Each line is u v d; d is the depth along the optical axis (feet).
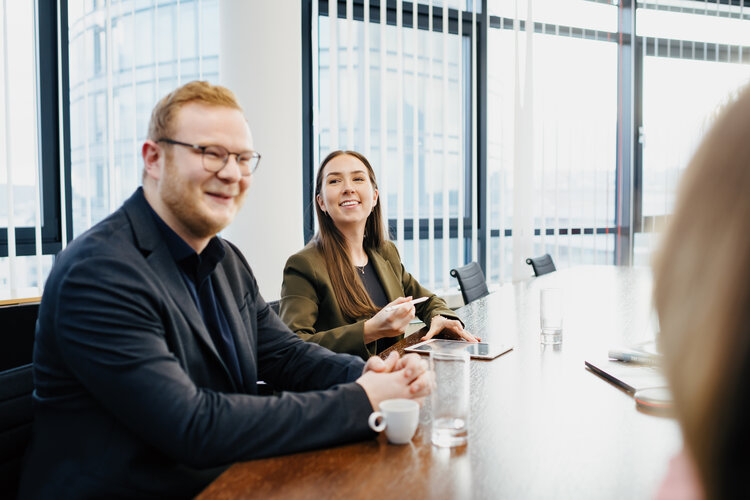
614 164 16.06
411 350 5.36
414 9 13.10
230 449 2.96
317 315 6.29
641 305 8.00
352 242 7.05
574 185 15.53
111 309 3.11
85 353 3.09
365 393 3.33
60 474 3.24
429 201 13.56
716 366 1.11
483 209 14.48
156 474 3.19
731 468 1.12
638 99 16.20
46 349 3.33
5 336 5.82
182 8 11.19
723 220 1.13
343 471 2.84
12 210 9.93
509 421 3.49
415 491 2.61
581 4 15.43
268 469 2.88
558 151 15.24
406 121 13.26
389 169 13.12
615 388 4.15
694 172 1.21
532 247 14.83
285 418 3.09
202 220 3.70
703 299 1.13
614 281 10.72
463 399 3.17
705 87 16.70
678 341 1.16
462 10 13.98
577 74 15.42
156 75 10.98
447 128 13.66
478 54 14.43
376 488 2.65
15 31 10.05
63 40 10.52
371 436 3.25
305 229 12.89
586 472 2.79
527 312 7.55
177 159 3.60
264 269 11.08
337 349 5.55
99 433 3.22
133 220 3.62
